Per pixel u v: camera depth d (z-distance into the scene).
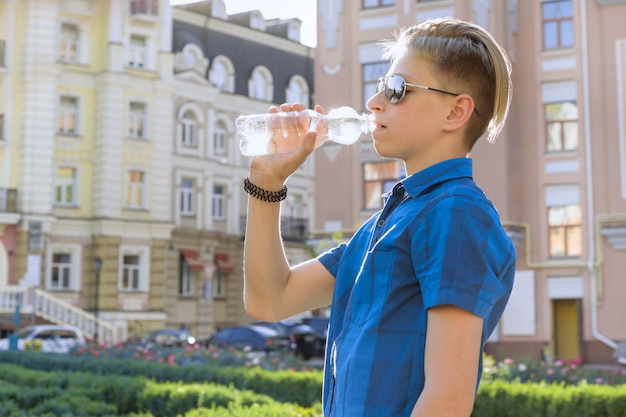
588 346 25.73
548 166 26.44
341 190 27.81
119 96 38.34
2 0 36.84
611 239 25.59
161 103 39.62
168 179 39.62
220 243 43.50
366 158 27.56
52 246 37.06
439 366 1.91
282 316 2.49
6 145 36.44
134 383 9.51
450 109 2.16
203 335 41.88
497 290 1.96
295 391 11.20
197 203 42.03
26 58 36.66
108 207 37.84
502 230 2.05
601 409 8.59
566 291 26.02
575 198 26.11
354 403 2.02
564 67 26.42
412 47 2.20
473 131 2.20
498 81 2.19
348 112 2.39
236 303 44.06
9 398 9.05
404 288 2.04
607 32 26.02
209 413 6.44
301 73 48.62
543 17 26.77
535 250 26.38
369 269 2.10
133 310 38.19
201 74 42.31
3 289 35.50
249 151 2.37
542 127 26.58
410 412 1.98
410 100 2.17
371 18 27.62
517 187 26.36
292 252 45.19
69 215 37.62
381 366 2.01
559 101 26.45
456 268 1.94
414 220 2.05
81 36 38.25
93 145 38.28
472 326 1.92
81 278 37.66
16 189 36.38
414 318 2.02
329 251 2.52
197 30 43.97
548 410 8.74
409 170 2.24
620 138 25.70
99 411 8.47
